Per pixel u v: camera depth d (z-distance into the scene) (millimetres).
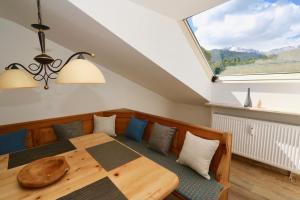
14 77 1176
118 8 1523
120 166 1189
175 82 2406
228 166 1589
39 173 1079
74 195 894
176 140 2084
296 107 2070
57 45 2418
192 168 1663
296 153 1995
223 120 2623
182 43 2223
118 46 1829
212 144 1583
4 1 1636
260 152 2275
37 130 2139
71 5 1317
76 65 1102
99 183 995
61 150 1452
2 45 2014
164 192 938
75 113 2668
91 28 1615
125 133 2664
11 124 1987
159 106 3750
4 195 892
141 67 2262
